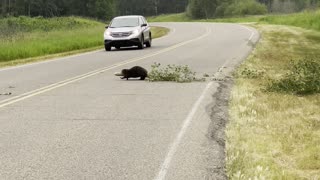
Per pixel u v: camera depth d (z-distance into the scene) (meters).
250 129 10.01
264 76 19.09
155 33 61.62
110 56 29.44
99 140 9.06
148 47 36.78
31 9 163.50
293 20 65.44
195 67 21.78
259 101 13.41
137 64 23.69
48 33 47.97
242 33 50.84
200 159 7.87
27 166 7.57
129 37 34.62
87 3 167.12
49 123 10.52
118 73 18.52
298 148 8.85
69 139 9.16
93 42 41.06
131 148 8.53
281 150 8.68
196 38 45.69
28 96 14.30
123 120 10.75
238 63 23.44
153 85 16.31
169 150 8.38
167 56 27.69
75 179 6.99
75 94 14.52
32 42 37.09
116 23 36.50
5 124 10.48
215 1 198.75
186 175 7.13
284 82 15.87
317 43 37.22
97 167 7.52
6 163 7.73
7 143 8.91
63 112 11.70
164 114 11.34
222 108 12.05
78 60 27.47
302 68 18.00
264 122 10.69
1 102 13.30
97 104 12.74
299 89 14.96
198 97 13.66
